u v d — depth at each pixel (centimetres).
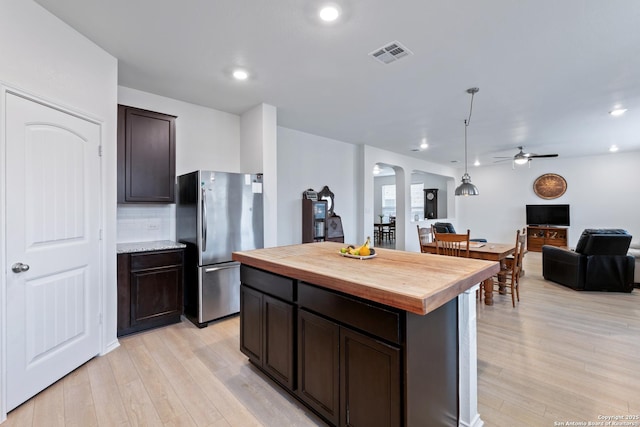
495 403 189
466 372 165
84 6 197
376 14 205
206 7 199
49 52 202
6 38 176
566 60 269
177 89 331
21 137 185
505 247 411
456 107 390
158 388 204
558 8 199
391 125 476
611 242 424
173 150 329
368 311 140
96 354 243
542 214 812
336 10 202
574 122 454
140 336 287
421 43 242
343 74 297
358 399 147
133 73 293
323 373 167
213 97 355
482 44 243
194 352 255
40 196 197
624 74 295
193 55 261
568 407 184
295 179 509
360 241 617
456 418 164
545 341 275
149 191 312
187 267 333
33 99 192
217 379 215
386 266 181
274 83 318
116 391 200
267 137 379
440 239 388
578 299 402
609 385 206
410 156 754
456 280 146
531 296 416
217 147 395
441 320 151
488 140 579
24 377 186
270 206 380
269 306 206
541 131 509
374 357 138
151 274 298
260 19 212
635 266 443
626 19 209
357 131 514
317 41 240
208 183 316
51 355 204
